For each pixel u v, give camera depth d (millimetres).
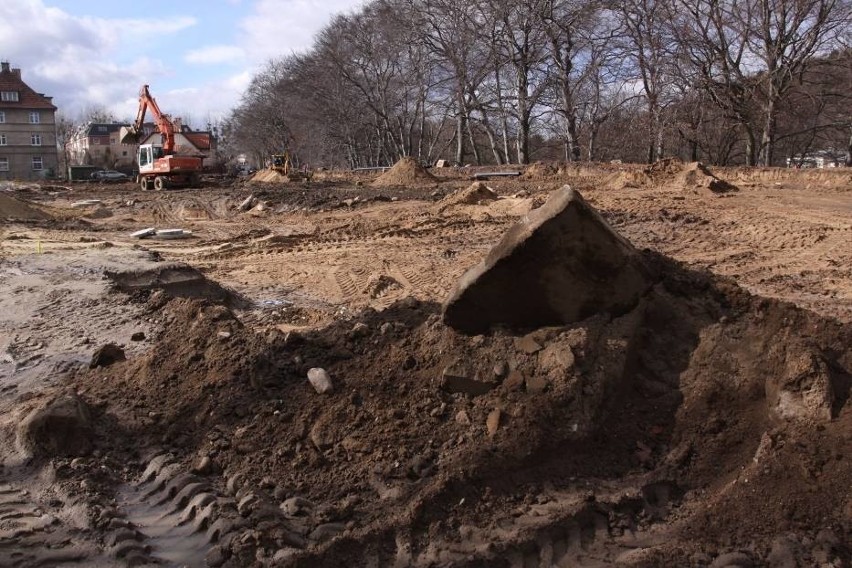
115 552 3400
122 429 4547
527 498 3738
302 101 56219
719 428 4027
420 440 4070
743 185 20531
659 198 17219
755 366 4152
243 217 20047
